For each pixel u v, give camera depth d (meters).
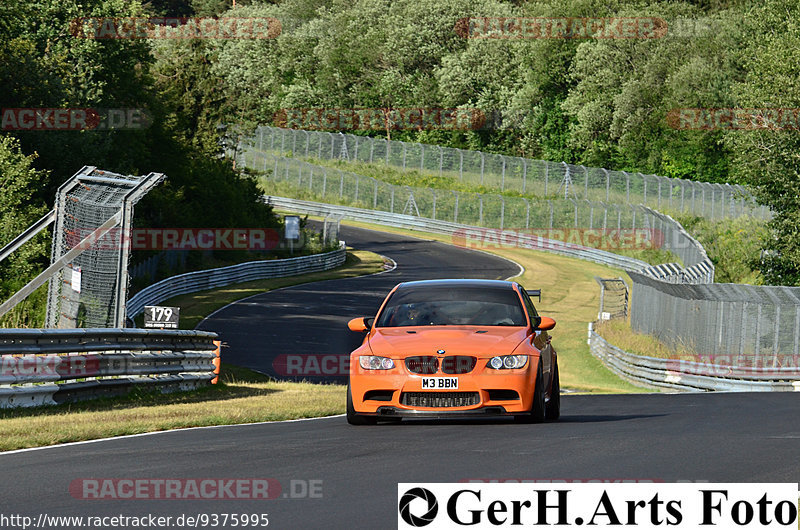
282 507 22.80
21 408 48.72
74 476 27.16
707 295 109.62
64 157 154.00
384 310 43.16
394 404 38.78
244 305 170.12
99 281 77.38
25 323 112.31
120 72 186.00
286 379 98.75
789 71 163.25
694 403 57.53
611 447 32.22
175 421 42.03
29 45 155.38
